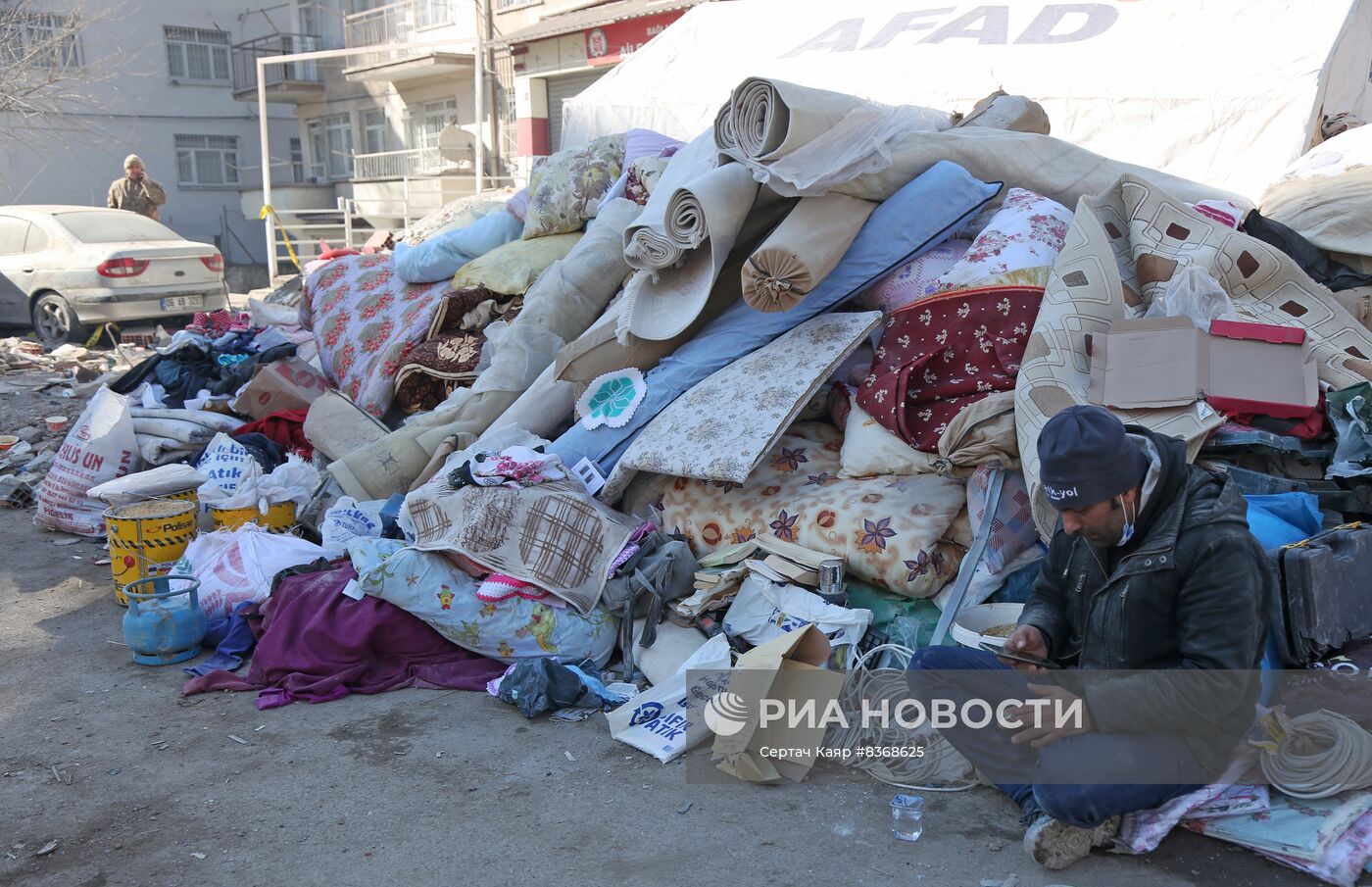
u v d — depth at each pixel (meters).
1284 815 2.74
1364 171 5.01
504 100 21.73
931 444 3.92
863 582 3.94
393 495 5.05
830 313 4.51
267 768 3.34
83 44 27.52
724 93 9.34
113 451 5.89
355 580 4.12
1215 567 2.42
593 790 3.17
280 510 5.12
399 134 25.84
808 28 9.48
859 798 3.09
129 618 4.15
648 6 16.25
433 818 3.03
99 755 3.44
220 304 12.98
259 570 4.46
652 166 6.07
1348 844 2.60
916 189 4.49
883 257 4.43
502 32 21.30
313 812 3.07
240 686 3.93
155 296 12.30
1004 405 3.78
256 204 27.09
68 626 4.58
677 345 4.82
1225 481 2.54
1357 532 3.14
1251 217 4.83
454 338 6.30
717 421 4.22
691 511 4.34
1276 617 2.99
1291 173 5.46
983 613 3.48
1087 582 2.69
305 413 6.25
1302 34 6.97
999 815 2.97
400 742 3.50
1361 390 3.67
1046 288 4.10
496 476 4.27
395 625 4.04
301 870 2.79
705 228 4.30
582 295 5.79
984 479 3.79
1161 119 7.11
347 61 24.83
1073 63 7.68
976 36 8.30
